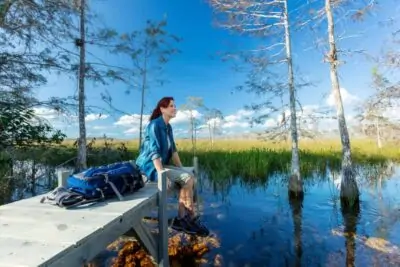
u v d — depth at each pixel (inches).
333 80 296.0
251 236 198.1
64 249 64.4
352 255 167.0
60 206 99.9
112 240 85.6
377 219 232.2
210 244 180.2
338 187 351.6
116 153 414.0
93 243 75.8
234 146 615.5
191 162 485.1
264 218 239.3
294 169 318.0
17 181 265.4
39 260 58.6
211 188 356.8
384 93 287.7
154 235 127.3
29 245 66.7
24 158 272.5
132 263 146.0
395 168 475.8
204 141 653.3
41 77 264.1
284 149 528.1
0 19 227.1
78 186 106.3
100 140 404.5
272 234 202.2
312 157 502.3
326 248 177.9
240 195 322.7
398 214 242.7
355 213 250.4
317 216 244.7
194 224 141.9
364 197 303.7
